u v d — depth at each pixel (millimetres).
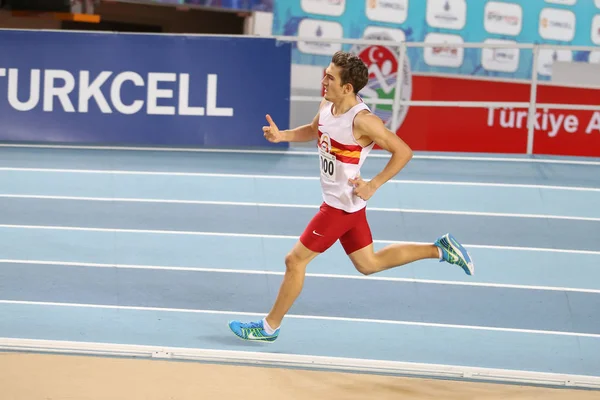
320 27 46281
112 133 34531
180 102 34375
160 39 34188
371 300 21469
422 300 21625
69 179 29656
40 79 34344
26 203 27375
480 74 48469
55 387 15016
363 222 16969
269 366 17016
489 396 16062
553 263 24266
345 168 16172
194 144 34438
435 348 18859
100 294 21172
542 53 49219
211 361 17094
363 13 46562
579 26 49812
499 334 19938
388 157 33281
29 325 18875
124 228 25703
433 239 25750
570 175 31688
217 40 34125
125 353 17203
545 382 17016
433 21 47531
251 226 26203
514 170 32062
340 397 15469
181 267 23125
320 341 18781
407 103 34719
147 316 19859
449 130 40062
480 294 22141
